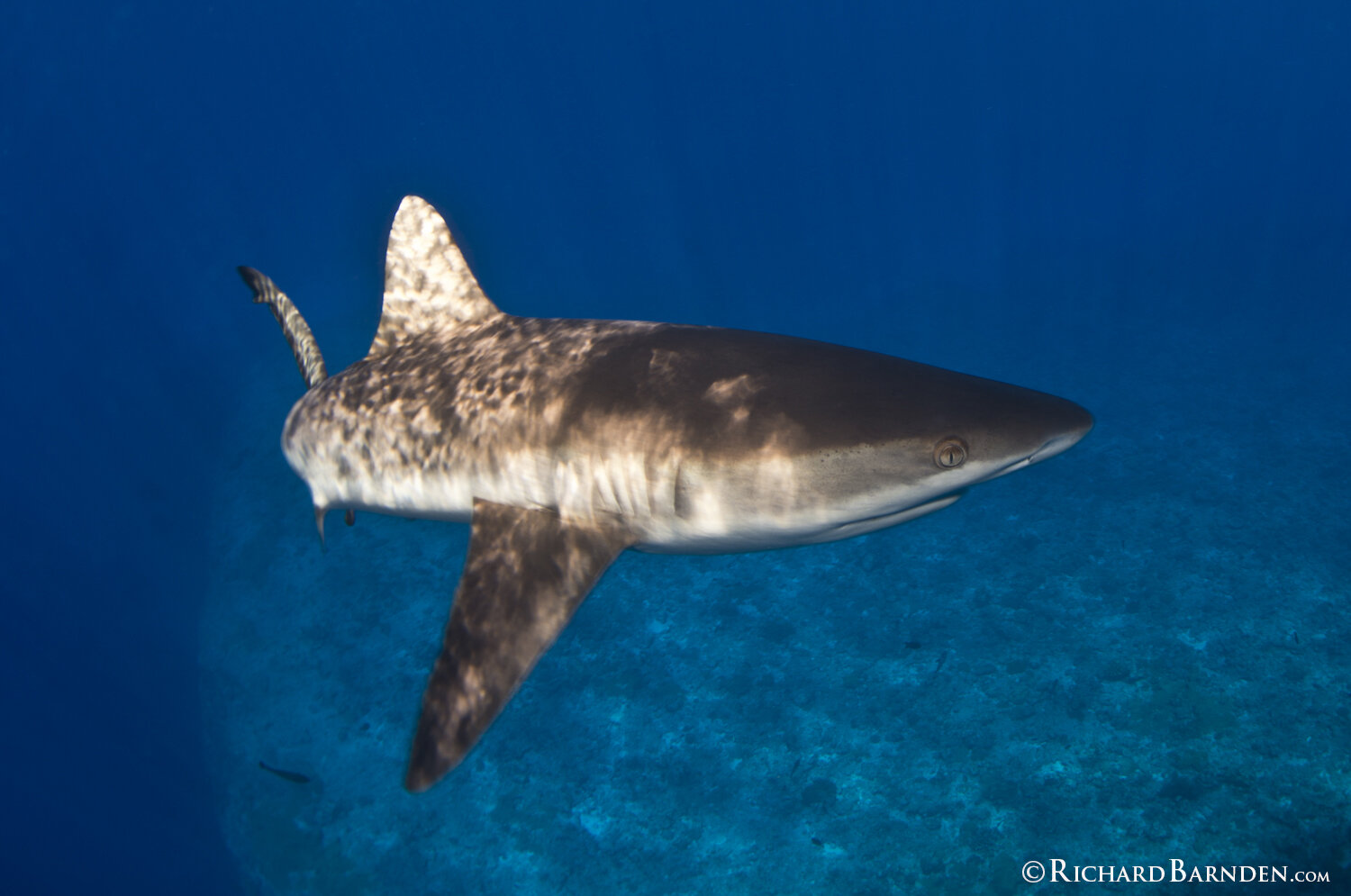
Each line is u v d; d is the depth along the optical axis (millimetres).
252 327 44000
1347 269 37625
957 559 19078
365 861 15672
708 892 13758
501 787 16047
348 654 19328
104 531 28250
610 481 2250
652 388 2271
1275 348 29203
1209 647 15477
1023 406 2084
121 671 22797
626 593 19156
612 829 14977
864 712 15867
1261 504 19250
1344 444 21484
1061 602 17375
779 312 46406
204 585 22984
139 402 36656
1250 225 51844
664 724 16422
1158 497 20219
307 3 66875
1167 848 12445
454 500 2629
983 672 16094
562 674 17672
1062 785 13758
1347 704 13688
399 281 3020
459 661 2059
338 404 3000
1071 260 49031
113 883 16172
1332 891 11258
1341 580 16406
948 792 14148
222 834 16891
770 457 2074
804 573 19250
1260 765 13133
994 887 12656
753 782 15141
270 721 18609
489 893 14656
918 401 2094
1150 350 31234
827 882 13445
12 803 19031
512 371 2566
